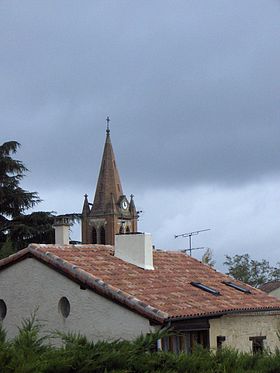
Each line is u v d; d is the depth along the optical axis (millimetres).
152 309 19797
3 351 11648
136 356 13281
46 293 21984
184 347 20516
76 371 12273
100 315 20797
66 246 23922
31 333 12906
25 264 22547
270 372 14875
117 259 24406
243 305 23672
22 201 50625
